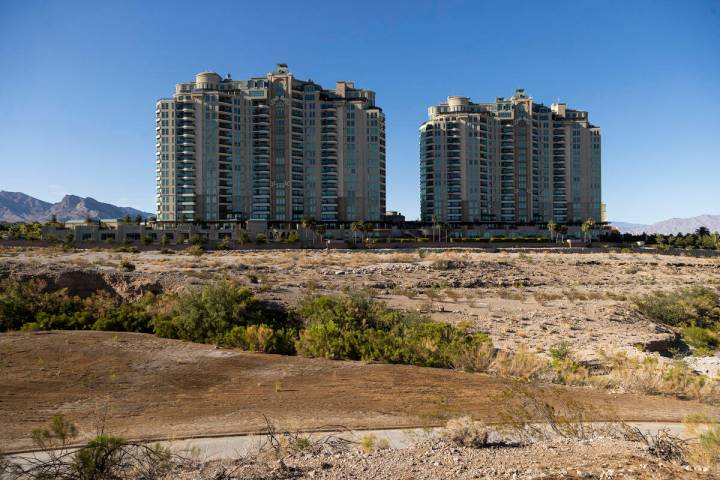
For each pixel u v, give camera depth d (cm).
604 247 14225
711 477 861
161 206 15962
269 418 1465
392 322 2972
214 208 16112
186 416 1476
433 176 18612
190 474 1018
